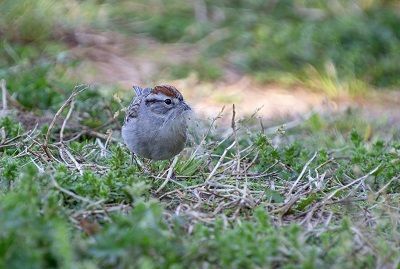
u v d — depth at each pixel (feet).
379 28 68.74
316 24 69.87
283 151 42.39
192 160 37.88
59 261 24.75
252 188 36.24
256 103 59.06
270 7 73.61
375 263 27.55
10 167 32.86
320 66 64.64
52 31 66.33
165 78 61.77
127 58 64.54
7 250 24.26
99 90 50.24
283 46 66.64
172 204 33.47
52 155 38.52
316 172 37.14
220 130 48.01
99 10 70.54
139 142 37.37
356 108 56.85
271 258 26.43
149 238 25.25
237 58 65.46
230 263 25.76
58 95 49.62
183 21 70.64
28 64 56.49
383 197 34.50
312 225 31.50
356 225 30.42
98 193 31.55
